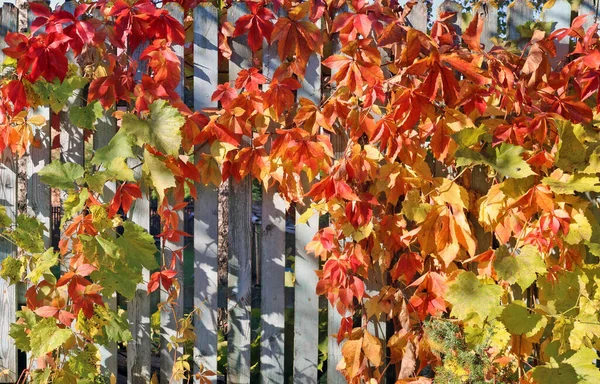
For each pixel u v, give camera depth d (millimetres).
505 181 2547
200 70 2875
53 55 2627
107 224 2740
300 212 2916
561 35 2557
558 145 2514
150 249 2799
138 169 2934
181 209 2941
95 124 2939
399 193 2682
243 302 2953
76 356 2771
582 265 2582
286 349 3488
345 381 2973
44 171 2695
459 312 2502
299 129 2639
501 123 2604
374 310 2812
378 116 2801
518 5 2768
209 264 2941
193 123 2746
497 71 2594
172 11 2832
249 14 2746
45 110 2945
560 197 2510
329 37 2852
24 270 2861
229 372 2982
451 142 2674
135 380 2992
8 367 3037
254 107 2754
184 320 2893
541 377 2451
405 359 2740
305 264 2938
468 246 2598
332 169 2637
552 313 2555
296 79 2900
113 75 2752
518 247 2715
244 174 2814
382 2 2822
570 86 2691
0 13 2947
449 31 2689
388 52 2824
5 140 2834
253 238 5055
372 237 2793
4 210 2873
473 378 2434
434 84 2434
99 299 2688
